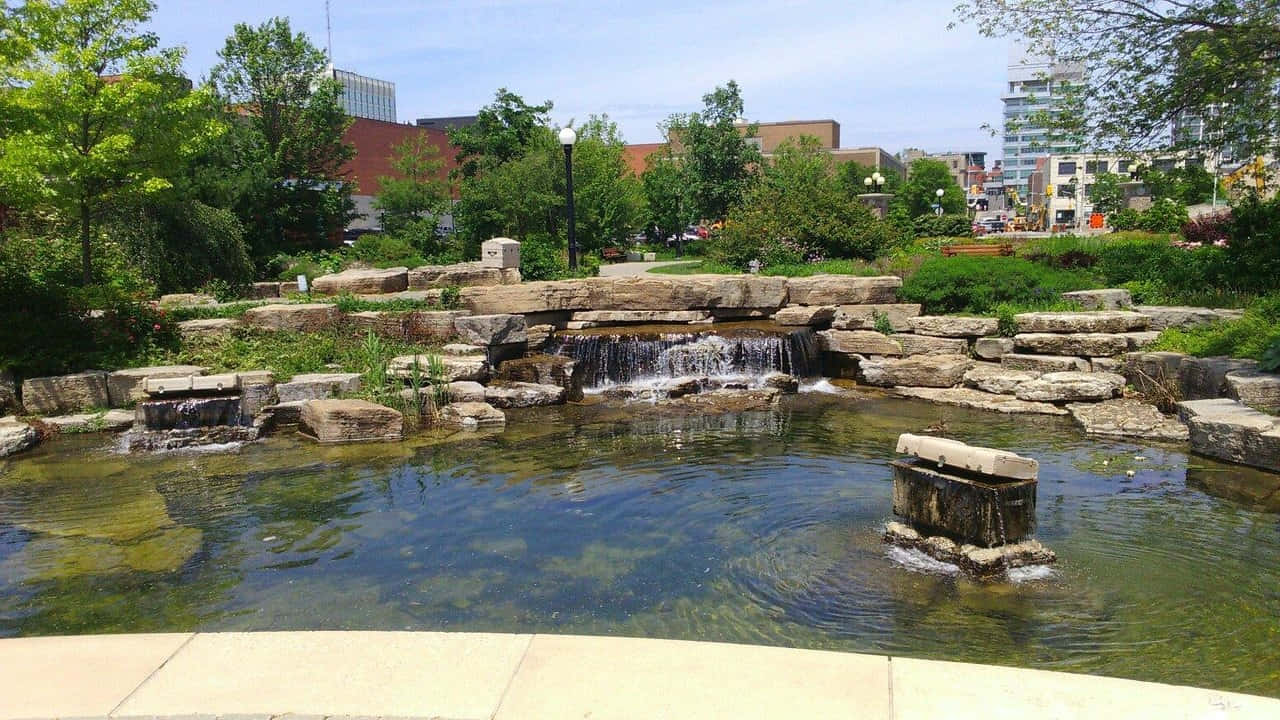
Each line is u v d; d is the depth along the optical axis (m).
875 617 6.65
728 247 26.77
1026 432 13.02
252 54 36.91
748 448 12.27
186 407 13.00
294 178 37.62
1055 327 16.41
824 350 18.45
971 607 6.80
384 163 51.66
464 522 9.09
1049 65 18.83
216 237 25.25
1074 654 5.99
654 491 10.16
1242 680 5.57
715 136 41.97
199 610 6.90
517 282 21.19
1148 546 8.09
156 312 15.87
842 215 26.48
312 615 6.80
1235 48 15.92
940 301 18.73
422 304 18.17
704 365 17.11
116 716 3.97
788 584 7.33
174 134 18.16
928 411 14.79
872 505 9.50
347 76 93.88
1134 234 28.22
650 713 3.92
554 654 4.54
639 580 7.46
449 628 6.55
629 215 41.44
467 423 13.71
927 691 4.09
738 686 4.16
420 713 3.96
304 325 16.67
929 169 77.00
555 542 8.45
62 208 17.36
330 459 11.78
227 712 4.00
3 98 15.66
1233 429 10.91
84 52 16.72
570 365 16.09
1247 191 20.16
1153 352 14.73
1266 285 17.30
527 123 39.97
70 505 9.75
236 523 9.09
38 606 6.99
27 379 13.74
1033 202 101.81
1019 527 7.67
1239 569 7.50
